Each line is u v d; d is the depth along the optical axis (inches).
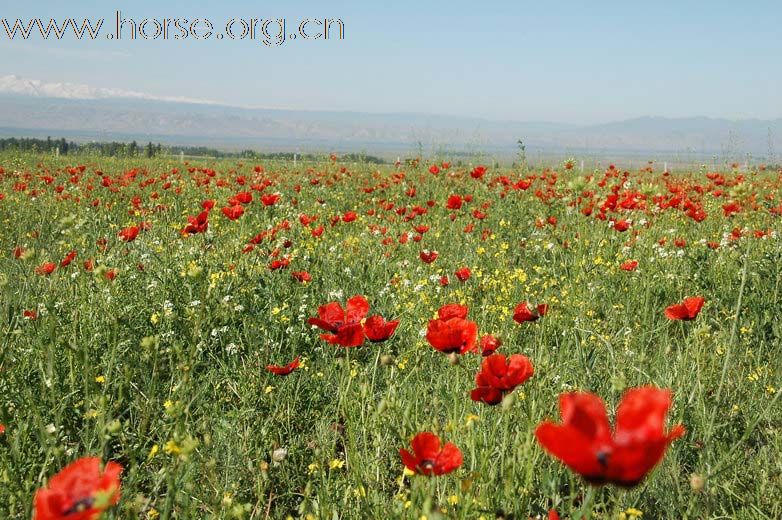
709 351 191.9
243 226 327.6
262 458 146.3
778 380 182.1
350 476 132.0
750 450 152.9
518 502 111.9
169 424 144.8
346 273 274.7
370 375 181.9
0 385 154.2
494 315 220.4
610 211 341.4
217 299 205.6
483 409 144.3
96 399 137.0
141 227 328.8
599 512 126.5
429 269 281.4
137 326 201.2
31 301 201.0
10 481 116.0
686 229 363.6
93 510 59.0
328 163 768.3
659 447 53.9
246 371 181.3
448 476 123.5
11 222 400.5
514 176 559.5
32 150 1160.8
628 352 183.5
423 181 614.5
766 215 362.0
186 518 112.3
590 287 248.8
